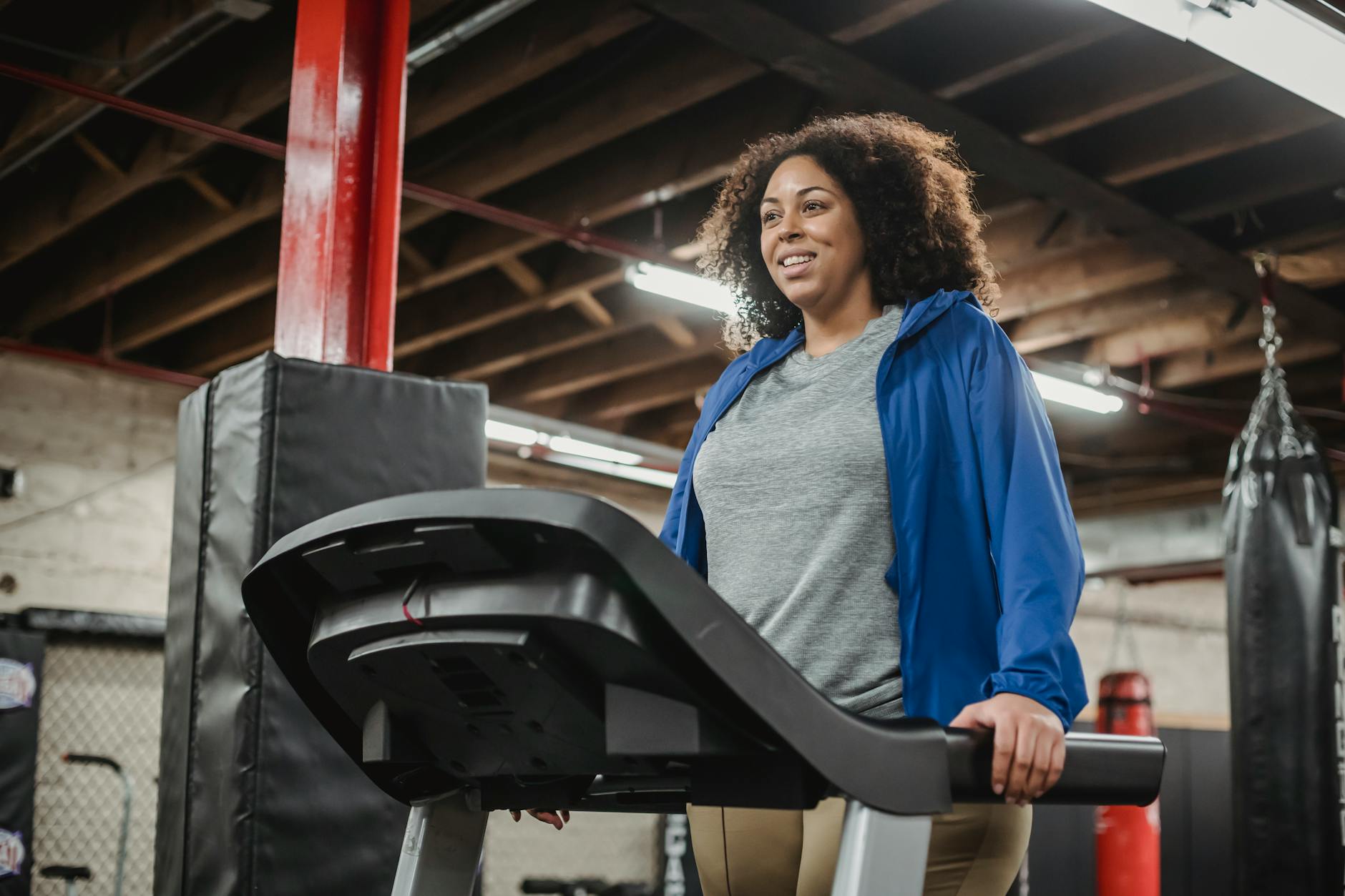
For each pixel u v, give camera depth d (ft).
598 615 2.31
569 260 18.17
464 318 19.44
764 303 4.93
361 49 9.11
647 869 25.44
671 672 2.36
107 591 21.42
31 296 19.48
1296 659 13.39
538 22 12.66
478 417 8.32
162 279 19.47
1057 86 13.26
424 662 2.64
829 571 3.63
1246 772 13.46
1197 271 16.61
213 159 15.62
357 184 8.93
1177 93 12.52
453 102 13.39
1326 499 13.69
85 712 20.49
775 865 3.69
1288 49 9.53
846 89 12.55
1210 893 26.48
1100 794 2.85
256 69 13.47
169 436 22.61
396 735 2.99
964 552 3.54
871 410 3.75
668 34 13.34
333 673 2.93
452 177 15.42
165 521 22.30
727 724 2.44
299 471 7.51
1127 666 34.19
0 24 13.29
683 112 14.74
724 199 5.01
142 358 21.58
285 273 8.92
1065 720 2.91
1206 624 35.96
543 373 22.61
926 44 12.76
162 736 7.88
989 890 3.33
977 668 3.46
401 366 22.09
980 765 2.68
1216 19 9.25
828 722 2.43
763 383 4.17
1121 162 14.26
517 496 2.33
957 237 4.33
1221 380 22.68
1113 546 27.61
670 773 2.74
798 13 11.89
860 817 2.48
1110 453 26.53
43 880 19.44
